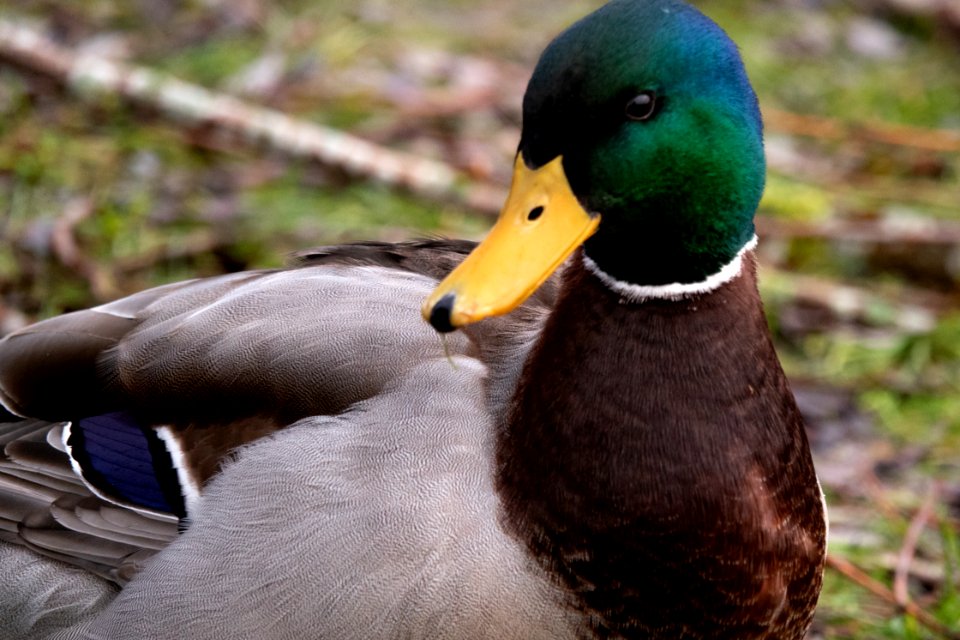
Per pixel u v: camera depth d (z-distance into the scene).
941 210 12.63
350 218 11.30
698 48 5.58
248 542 6.04
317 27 13.79
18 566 6.60
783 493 5.89
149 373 6.63
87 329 6.95
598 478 5.70
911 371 10.59
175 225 11.08
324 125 12.57
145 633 6.25
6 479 6.72
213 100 12.05
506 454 5.83
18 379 6.98
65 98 12.23
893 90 14.52
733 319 5.80
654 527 5.71
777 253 11.77
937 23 15.67
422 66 13.50
